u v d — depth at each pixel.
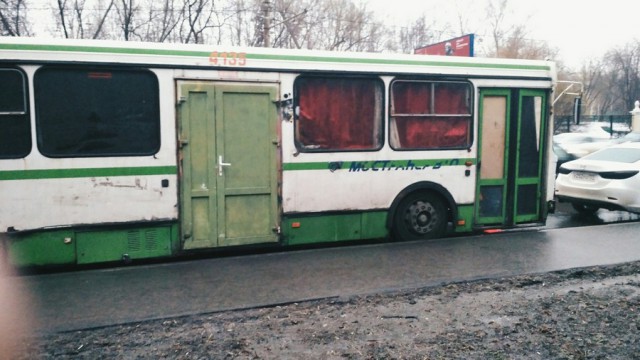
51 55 6.20
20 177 6.16
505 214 8.57
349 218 7.63
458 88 8.13
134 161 6.56
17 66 6.11
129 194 6.56
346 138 7.57
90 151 6.43
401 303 5.04
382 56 7.70
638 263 6.53
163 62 6.63
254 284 5.68
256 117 7.07
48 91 6.24
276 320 4.61
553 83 8.69
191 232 6.86
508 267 6.34
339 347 4.04
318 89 7.38
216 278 5.91
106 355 3.91
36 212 6.22
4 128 6.11
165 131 6.67
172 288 5.55
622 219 10.99
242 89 6.97
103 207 6.46
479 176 8.35
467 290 5.47
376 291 5.43
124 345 4.09
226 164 6.93
